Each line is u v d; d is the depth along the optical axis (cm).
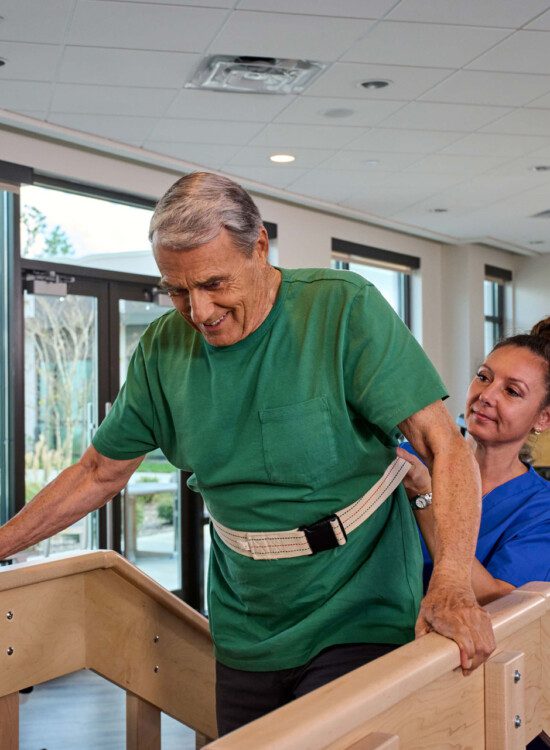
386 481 156
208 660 207
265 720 82
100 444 168
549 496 187
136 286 672
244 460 149
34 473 599
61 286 604
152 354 161
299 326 146
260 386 146
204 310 133
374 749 89
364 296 145
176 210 128
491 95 528
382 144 633
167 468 691
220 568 166
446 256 1084
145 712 193
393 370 141
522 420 186
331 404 144
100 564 175
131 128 584
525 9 403
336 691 90
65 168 607
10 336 575
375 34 430
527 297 1188
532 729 136
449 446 139
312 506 149
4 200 578
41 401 606
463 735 116
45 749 413
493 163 690
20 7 394
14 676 161
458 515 131
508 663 121
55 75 482
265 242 141
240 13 404
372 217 896
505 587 171
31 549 586
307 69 477
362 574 153
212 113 554
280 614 155
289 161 678
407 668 98
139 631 188
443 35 434
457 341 1079
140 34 427
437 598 118
